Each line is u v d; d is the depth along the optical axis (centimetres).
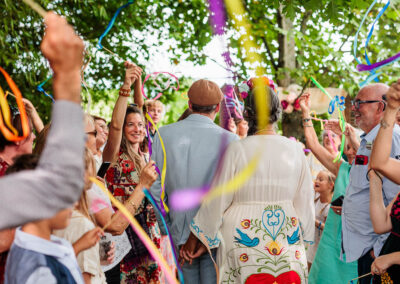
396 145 297
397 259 237
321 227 472
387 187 299
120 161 367
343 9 470
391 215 250
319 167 573
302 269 278
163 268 170
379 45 749
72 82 107
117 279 349
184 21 966
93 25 923
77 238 192
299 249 279
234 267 273
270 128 284
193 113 313
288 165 275
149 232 358
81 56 108
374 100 321
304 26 825
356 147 382
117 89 1036
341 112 393
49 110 809
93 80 1005
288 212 276
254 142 274
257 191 271
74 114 108
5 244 174
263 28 852
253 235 270
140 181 246
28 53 737
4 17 664
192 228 280
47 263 144
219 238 276
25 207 106
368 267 324
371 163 240
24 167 153
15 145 218
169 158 300
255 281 267
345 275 379
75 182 109
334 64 769
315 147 403
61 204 109
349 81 755
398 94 227
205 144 298
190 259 292
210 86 309
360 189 323
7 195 105
